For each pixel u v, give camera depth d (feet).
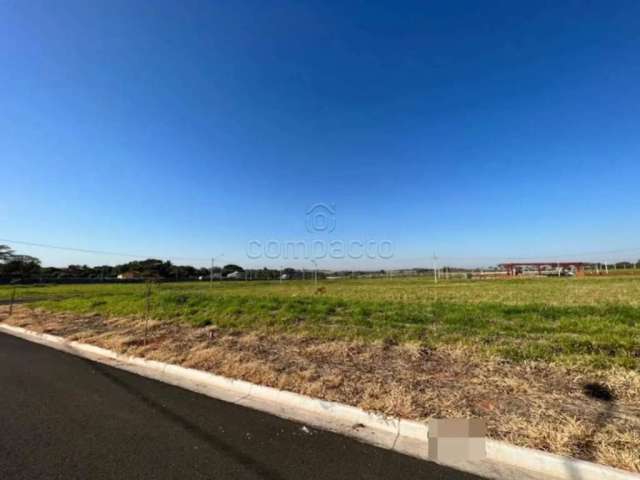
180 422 11.81
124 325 30.45
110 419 12.06
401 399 12.64
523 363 16.16
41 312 42.70
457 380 14.51
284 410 12.91
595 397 12.40
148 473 8.74
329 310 33.68
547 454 9.01
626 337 19.39
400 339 21.33
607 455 8.84
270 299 42.37
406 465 9.14
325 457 9.52
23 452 9.77
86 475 8.65
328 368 16.60
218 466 9.06
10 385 15.99
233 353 19.54
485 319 26.58
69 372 18.26
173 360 19.03
